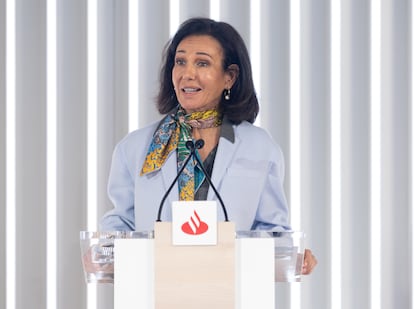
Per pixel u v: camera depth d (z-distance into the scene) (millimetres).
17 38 8336
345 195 8312
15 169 8312
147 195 6590
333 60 8344
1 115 8312
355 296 8297
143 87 8297
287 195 8273
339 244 8312
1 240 8289
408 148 8352
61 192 8297
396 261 8336
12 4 8359
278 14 8312
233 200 6555
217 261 3721
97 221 8273
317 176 8297
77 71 8312
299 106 8328
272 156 6785
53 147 8336
